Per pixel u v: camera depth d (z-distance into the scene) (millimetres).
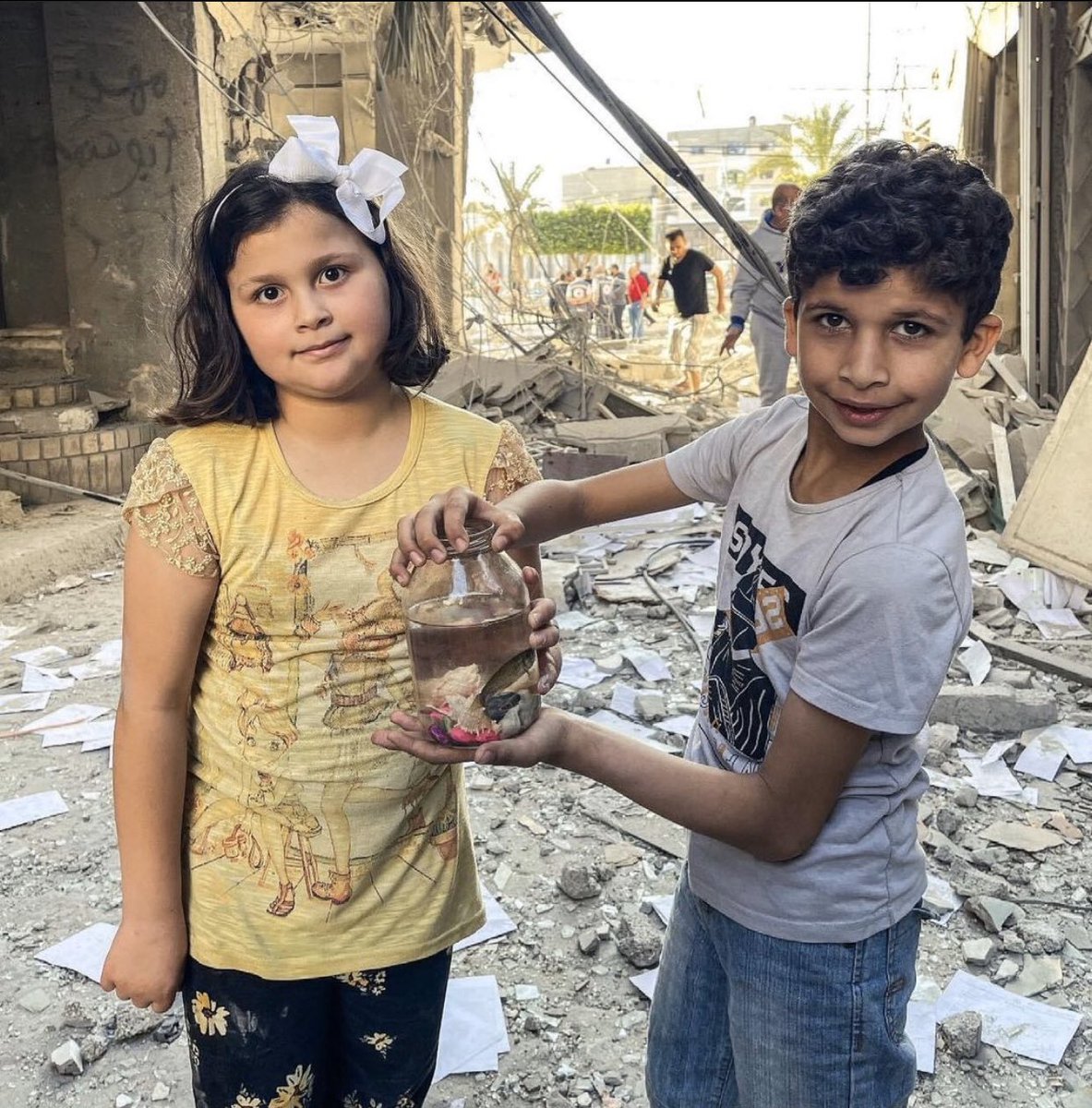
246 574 1321
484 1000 2361
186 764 1386
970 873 2857
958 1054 2205
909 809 1377
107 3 6770
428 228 8281
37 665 4355
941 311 1106
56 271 7246
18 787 3354
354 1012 1479
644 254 33250
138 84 6875
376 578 1348
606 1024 2320
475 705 1137
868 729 1198
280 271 1217
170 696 1348
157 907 1364
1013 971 2477
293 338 1231
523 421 8359
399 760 1401
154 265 7039
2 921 2680
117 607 5117
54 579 5500
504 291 10727
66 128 6980
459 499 1217
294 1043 1441
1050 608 4949
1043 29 8688
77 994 2414
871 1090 1387
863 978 1346
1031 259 8867
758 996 1390
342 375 1253
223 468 1313
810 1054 1368
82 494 6164
